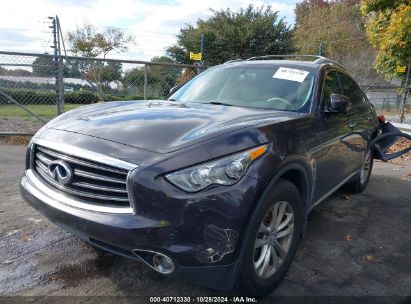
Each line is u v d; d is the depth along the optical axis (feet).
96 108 11.90
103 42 119.75
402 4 38.14
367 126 17.35
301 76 13.46
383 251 12.76
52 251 11.77
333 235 13.84
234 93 13.55
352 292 10.23
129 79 34.73
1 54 26.14
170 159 8.11
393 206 17.30
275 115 11.02
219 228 8.07
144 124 9.63
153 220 7.89
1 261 11.10
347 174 15.65
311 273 11.11
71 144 9.00
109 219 8.12
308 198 11.25
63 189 9.08
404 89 44.75
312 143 11.03
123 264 11.14
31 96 30.30
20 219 13.97
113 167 8.29
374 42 43.78
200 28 111.14
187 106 12.03
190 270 8.01
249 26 109.40
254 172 8.62
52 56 27.27
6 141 27.25
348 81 16.55
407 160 29.45
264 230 9.35
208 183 8.05
